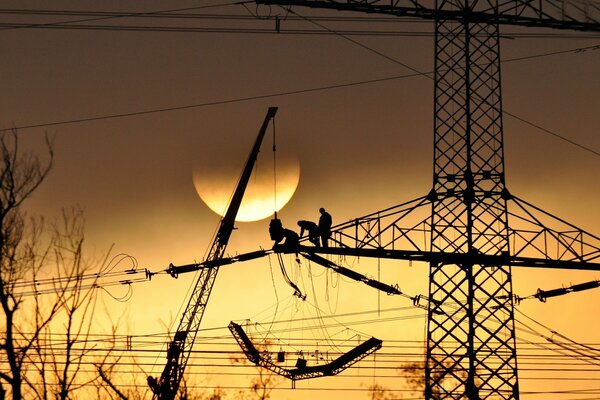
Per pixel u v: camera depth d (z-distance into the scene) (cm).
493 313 15188
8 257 9688
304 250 14788
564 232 15250
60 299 9581
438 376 15062
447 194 15488
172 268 14638
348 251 14825
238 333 15600
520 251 15138
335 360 15362
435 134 15862
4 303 9281
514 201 15475
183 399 11856
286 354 15462
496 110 15862
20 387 9056
